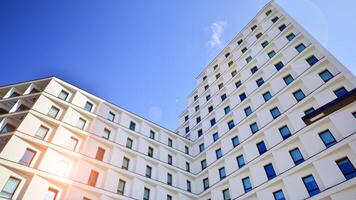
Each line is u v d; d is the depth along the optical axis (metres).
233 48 47.75
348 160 20.23
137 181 28.55
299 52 31.75
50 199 21.86
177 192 31.41
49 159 23.75
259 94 33.81
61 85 31.38
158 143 35.78
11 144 22.05
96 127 30.72
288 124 27.39
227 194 29.47
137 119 36.97
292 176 23.06
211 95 45.22
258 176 26.48
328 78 26.22
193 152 40.19
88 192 24.27
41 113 26.23
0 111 29.11
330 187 19.52
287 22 37.91
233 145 33.25
